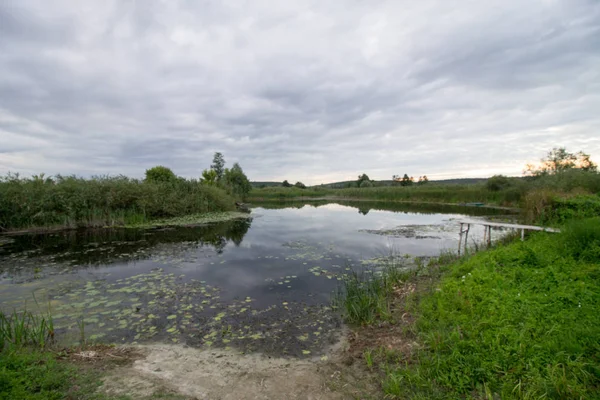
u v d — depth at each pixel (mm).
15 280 7332
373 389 3248
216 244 11781
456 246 10914
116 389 3160
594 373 2832
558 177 18906
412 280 6789
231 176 39844
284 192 53594
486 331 3654
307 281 7250
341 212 25922
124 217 17031
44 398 2777
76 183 16188
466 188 35438
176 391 3221
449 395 2910
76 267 8492
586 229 6176
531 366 3002
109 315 5387
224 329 4887
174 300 6102
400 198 40875
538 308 3961
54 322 5070
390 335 4387
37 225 14617
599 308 3727
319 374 3607
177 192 20922
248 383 3434
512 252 6535
